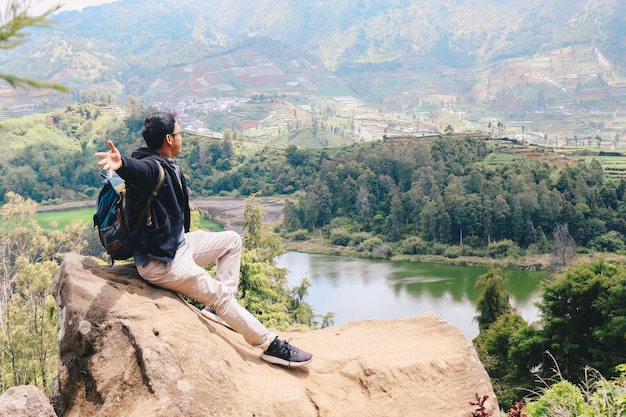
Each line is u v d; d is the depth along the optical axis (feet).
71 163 571.69
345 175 427.33
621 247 323.37
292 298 108.27
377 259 338.13
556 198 336.08
